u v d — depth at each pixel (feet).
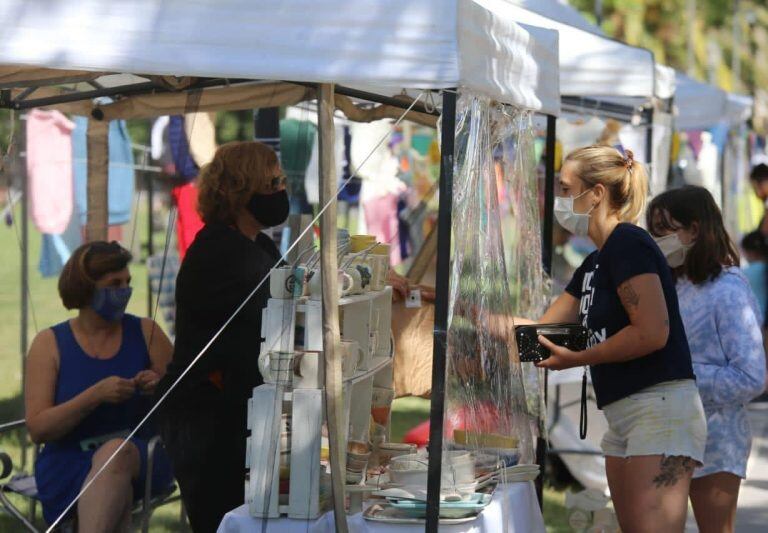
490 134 35.55
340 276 34.37
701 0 247.50
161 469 42.50
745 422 41.83
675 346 36.11
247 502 33.40
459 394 34.35
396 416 89.45
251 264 39.42
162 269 53.67
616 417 36.76
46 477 41.75
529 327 37.65
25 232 68.54
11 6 28.55
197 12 29.04
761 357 40.78
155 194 75.92
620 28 236.43
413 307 48.19
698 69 240.53
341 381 31.89
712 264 41.22
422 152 89.20
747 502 67.67
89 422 42.37
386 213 78.95
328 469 33.19
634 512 36.22
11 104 48.06
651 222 42.32
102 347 43.91
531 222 43.11
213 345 39.14
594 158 37.35
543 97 42.83
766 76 252.83
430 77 29.37
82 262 43.19
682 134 107.14
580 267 40.78
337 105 50.49
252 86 51.90
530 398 44.19
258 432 32.27
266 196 40.37
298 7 29.22
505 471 36.81
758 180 98.53
